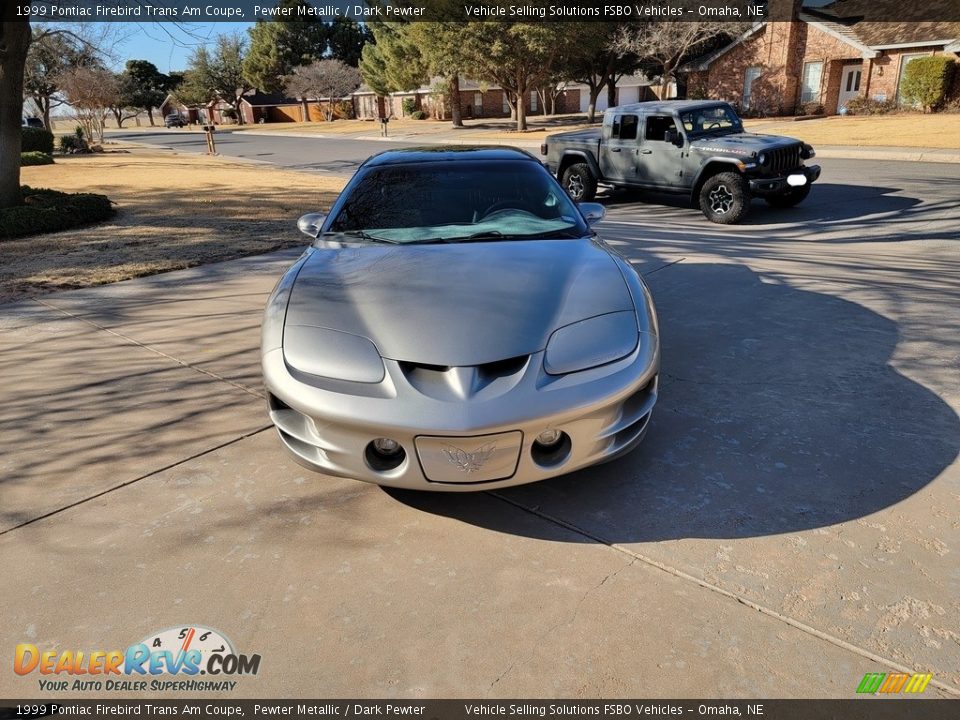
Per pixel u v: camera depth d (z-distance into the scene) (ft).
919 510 8.93
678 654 6.86
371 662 6.89
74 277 22.74
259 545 8.71
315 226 13.46
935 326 15.71
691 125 33.71
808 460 10.23
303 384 8.68
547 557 8.37
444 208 12.93
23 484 10.15
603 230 30.53
